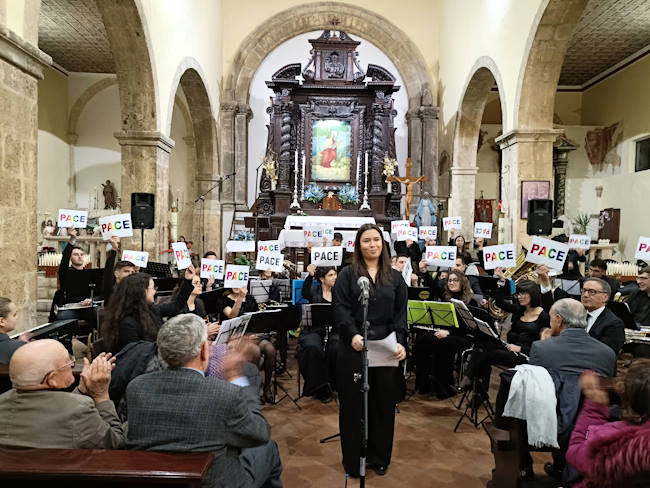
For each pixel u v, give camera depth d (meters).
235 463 2.15
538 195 8.92
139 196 7.19
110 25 7.93
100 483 1.90
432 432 4.59
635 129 13.39
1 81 4.21
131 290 3.65
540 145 8.95
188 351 2.15
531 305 5.19
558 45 8.43
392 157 13.70
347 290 3.71
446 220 9.02
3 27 4.08
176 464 1.93
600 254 12.58
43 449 2.04
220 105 14.34
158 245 8.84
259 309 6.21
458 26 12.85
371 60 15.13
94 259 9.40
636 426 1.91
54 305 6.06
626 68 13.79
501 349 4.77
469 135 12.84
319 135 13.81
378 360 3.63
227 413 2.09
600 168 15.07
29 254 4.64
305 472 3.78
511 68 9.45
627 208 13.64
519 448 3.20
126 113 8.62
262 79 15.04
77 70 15.16
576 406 3.11
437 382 5.57
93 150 15.38
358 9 14.79
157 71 8.81
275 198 13.41
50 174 14.38
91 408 2.17
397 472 3.80
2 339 3.41
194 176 15.32
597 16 11.20
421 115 14.55
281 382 6.06
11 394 2.13
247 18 14.76
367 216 13.34
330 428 4.65
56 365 2.14
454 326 5.30
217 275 5.69
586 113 15.87
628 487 1.80
